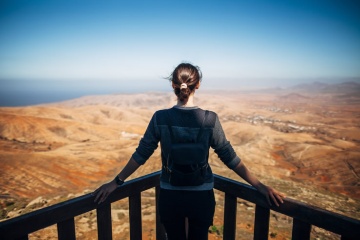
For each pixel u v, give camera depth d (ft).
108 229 7.93
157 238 9.61
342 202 92.73
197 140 5.91
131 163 6.45
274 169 214.28
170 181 5.99
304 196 92.53
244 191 7.85
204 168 5.97
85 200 7.22
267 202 7.33
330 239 36.01
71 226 7.20
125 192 8.19
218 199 57.31
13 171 144.56
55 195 71.05
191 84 5.96
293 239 7.04
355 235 5.83
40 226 6.54
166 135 6.01
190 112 6.03
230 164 6.48
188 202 6.13
